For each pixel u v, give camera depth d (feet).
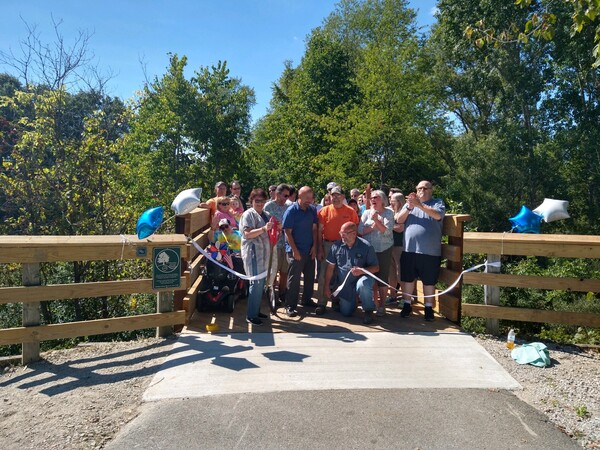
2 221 38.99
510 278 19.63
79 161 37.50
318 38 109.70
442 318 21.50
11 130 40.50
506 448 11.02
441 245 22.11
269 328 19.42
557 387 14.58
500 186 83.87
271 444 10.94
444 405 12.93
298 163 99.76
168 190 77.30
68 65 39.29
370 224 21.83
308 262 22.58
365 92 89.81
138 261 37.58
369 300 20.08
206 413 12.34
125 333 29.96
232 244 22.33
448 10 78.07
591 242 18.83
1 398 13.71
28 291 16.17
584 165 79.71
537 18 21.53
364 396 13.33
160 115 87.76
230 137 96.12
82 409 12.83
